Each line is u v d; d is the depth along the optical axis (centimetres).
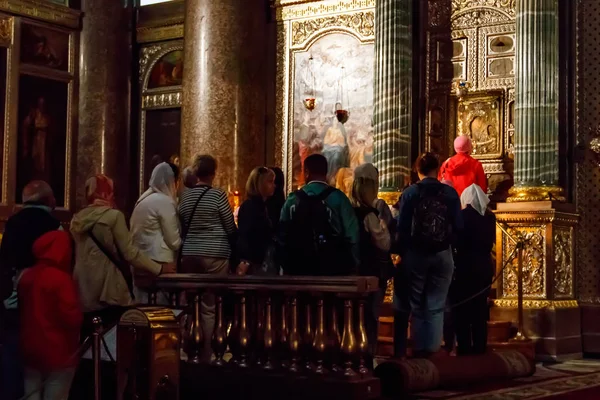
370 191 847
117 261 736
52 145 1656
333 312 733
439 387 854
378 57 1363
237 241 865
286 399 741
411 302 889
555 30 1221
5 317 691
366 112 1474
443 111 1376
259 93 1550
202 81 1518
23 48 1612
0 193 1575
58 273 650
